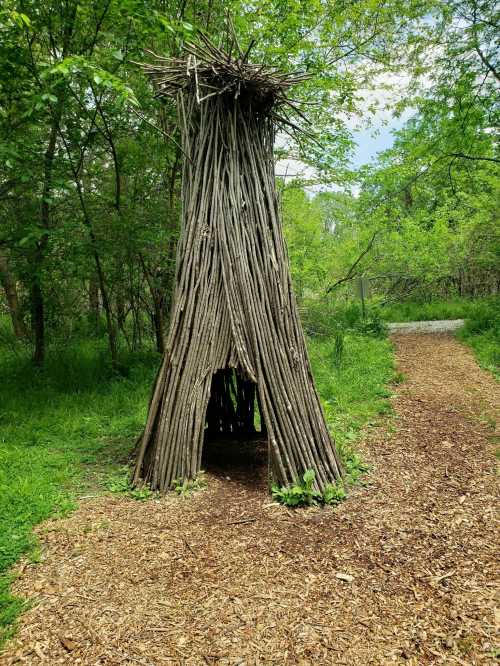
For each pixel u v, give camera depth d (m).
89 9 6.31
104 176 8.12
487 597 2.83
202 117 4.41
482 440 5.62
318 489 4.03
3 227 7.22
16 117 6.70
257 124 4.52
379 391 7.55
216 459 5.02
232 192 4.29
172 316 4.37
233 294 4.19
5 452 4.93
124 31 6.43
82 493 4.20
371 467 4.79
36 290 7.87
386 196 14.41
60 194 7.41
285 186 10.38
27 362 8.48
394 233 14.81
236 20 7.41
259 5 7.57
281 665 2.35
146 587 2.91
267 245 4.29
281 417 4.07
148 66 4.35
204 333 4.23
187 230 4.44
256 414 6.31
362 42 8.88
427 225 15.99
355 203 14.60
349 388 7.56
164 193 8.50
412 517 3.80
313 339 11.78
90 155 7.99
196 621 2.63
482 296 17.72
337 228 17.52
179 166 8.72
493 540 3.46
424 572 3.08
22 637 2.53
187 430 4.22
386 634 2.55
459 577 3.03
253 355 4.13
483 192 14.08
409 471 4.73
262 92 4.34
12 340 10.05
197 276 4.30
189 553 3.25
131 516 3.75
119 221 7.27
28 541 3.35
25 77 6.16
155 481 4.14
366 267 16.05
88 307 10.91
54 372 8.09
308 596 2.83
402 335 13.05
